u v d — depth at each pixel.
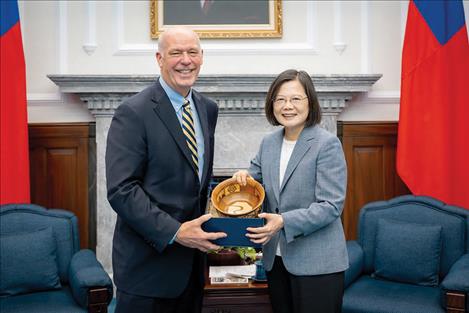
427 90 3.34
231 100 3.56
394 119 3.75
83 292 2.57
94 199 3.70
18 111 3.30
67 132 3.66
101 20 3.66
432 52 3.34
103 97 3.53
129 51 3.65
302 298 1.98
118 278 1.86
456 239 2.89
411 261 2.86
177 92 1.91
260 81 3.45
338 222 2.06
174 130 1.83
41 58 3.65
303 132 2.05
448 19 3.35
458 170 3.30
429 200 3.05
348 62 3.74
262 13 3.69
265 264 2.10
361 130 3.75
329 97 3.60
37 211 3.09
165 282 1.83
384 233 2.99
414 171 3.36
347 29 3.73
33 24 3.64
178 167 1.82
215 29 3.67
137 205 1.72
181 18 3.67
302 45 3.72
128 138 1.78
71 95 3.66
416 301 2.59
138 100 1.84
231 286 2.63
